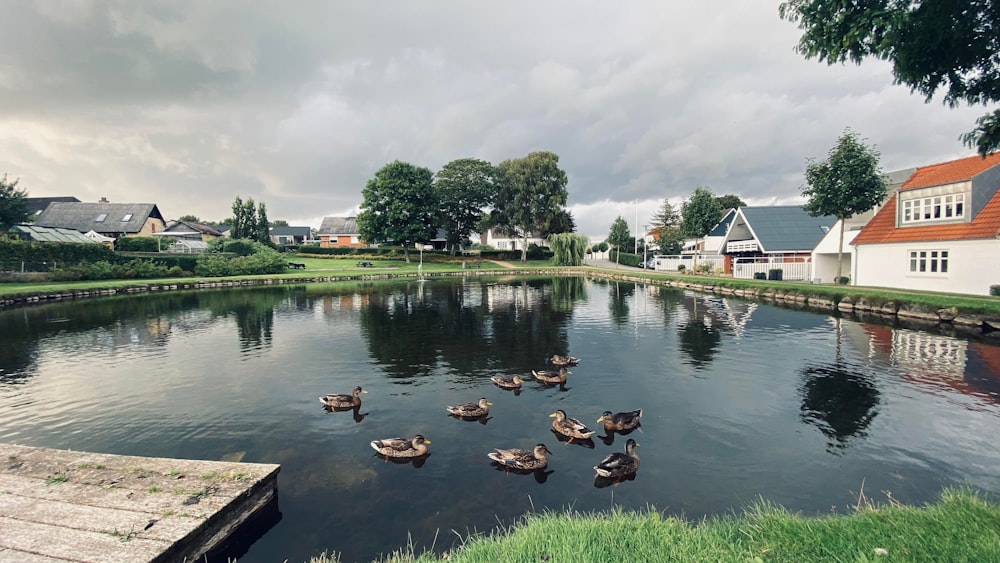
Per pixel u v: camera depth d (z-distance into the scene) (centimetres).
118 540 573
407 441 943
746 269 4747
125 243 6712
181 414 1184
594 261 10362
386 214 7925
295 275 5844
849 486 795
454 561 497
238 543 658
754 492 779
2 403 1278
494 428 1069
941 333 2005
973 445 945
